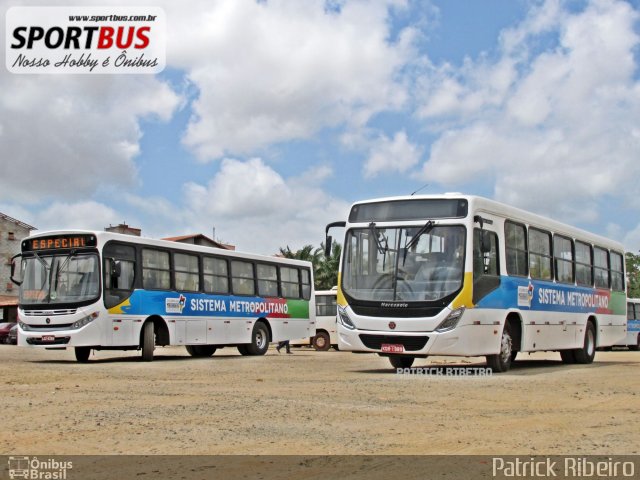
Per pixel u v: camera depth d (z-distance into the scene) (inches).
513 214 849.5
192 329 1094.4
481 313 757.9
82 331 949.2
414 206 773.3
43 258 987.3
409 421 442.0
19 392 593.3
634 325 2149.4
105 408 495.2
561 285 960.3
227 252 1187.9
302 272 1373.0
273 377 740.0
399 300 748.6
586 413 479.2
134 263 1010.7
